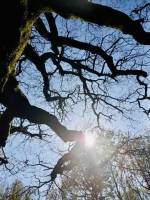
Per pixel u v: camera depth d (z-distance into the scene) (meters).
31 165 10.86
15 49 5.56
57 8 6.13
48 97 11.69
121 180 20.39
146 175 20.03
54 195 11.24
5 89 8.52
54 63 11.76
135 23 6.91
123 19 6.68
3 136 9.20
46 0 5.99
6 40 5.34
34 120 8.74
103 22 6.58
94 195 12.66
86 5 6.31
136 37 7.03
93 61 11.62
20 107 8.64
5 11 5.32
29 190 10.70
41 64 10.73
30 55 10.39
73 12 6.27
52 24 9.91
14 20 5.38
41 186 10.62
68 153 9.94
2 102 8.70
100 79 12.43
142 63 11.59
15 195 10.85
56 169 10.12
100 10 6.43
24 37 5.85
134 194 22.56
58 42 9.95
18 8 5.43
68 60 11.88
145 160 16.41
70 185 11.67
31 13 5.87
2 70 5.56
